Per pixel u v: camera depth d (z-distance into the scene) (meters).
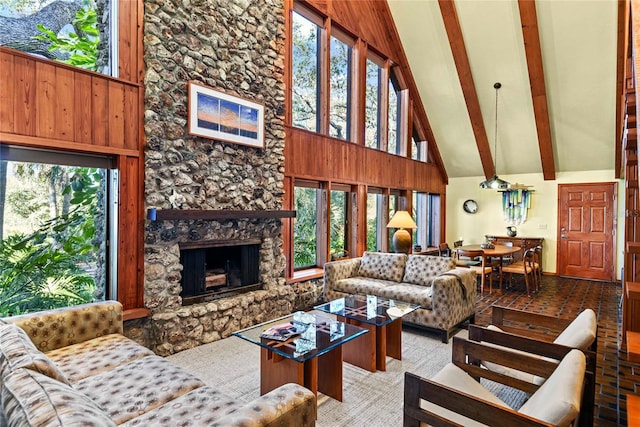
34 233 3.07
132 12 3.29
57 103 2.84
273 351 2.31
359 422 2.27
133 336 3.24
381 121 6.80
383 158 6.63
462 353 2.12
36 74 2.74
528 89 6.35
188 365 3.09
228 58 3.99
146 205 3.32
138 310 3.25
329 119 5.47
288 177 4.82
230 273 4.23
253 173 4.25
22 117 2.67
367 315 3.07
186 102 3.60
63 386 1.21
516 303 5.30
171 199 3.47
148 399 1.68
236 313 3.85
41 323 2.21
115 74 3.21
